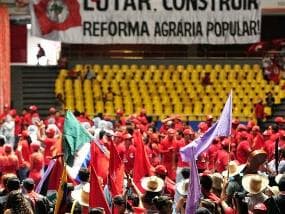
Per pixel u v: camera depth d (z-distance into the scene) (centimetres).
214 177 2644
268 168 3753
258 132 4794
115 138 4219
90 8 6706
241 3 6769
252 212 2431
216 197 2542
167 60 7938
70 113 2709
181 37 6825
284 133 4438
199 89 7500
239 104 7294
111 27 6762
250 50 8044
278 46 7912
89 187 2409
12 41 8356
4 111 6162
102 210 2081
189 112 7250
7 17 6750
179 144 4403
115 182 2617
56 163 2817
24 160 4178
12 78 7712
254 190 2591
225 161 3994
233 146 4388
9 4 7169
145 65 7894
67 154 2681
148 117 7138
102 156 2783
